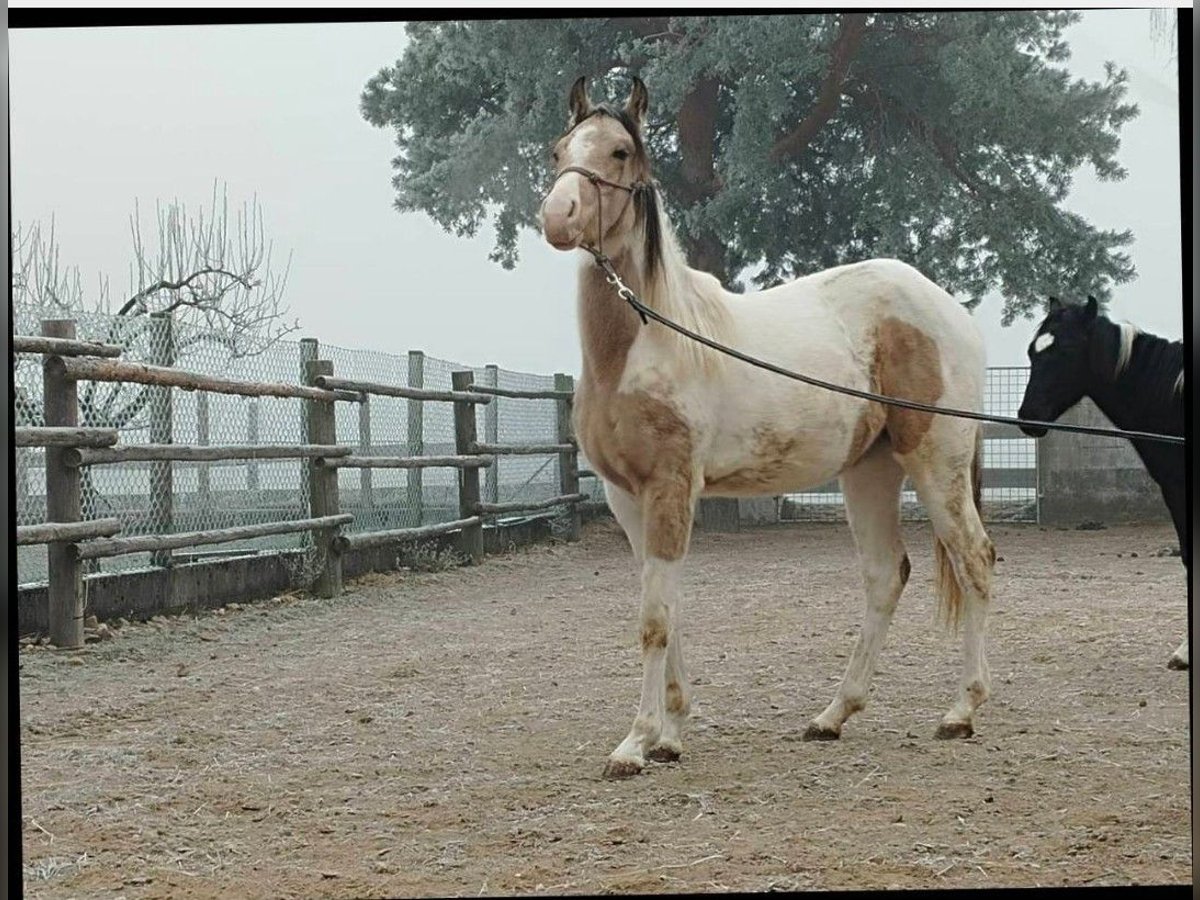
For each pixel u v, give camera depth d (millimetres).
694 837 3801
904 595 9188
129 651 7164
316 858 3760
